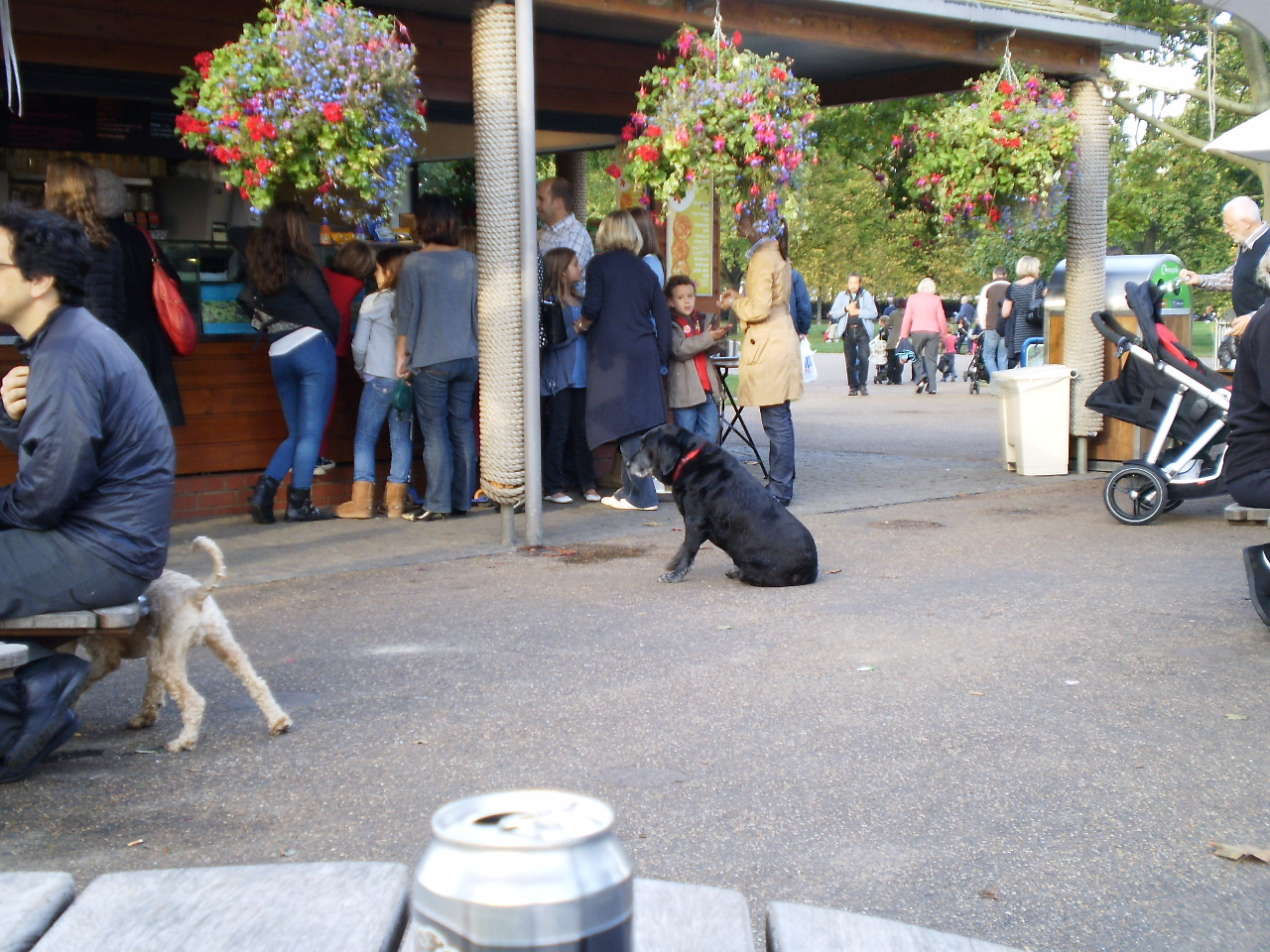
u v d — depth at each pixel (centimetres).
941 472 1039
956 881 295
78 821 331
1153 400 781
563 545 730
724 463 621
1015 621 544
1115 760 375
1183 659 481
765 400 841
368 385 796
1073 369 995
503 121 682
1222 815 334
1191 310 1033
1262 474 492
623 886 76
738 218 759
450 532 771
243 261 826
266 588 617
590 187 2241
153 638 385
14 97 818
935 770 368
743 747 388
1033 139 855
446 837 76
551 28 980
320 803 344
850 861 306
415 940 77
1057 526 782
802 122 709
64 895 133
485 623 548
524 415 710
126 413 365
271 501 787
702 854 310
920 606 574
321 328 775
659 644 511
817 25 807
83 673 367
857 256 4331
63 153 891
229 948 117
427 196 777
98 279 656
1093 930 271
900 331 2197
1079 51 955
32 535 360
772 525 611
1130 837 320
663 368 849
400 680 462
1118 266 1005
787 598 593
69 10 785
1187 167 2491
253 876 133
